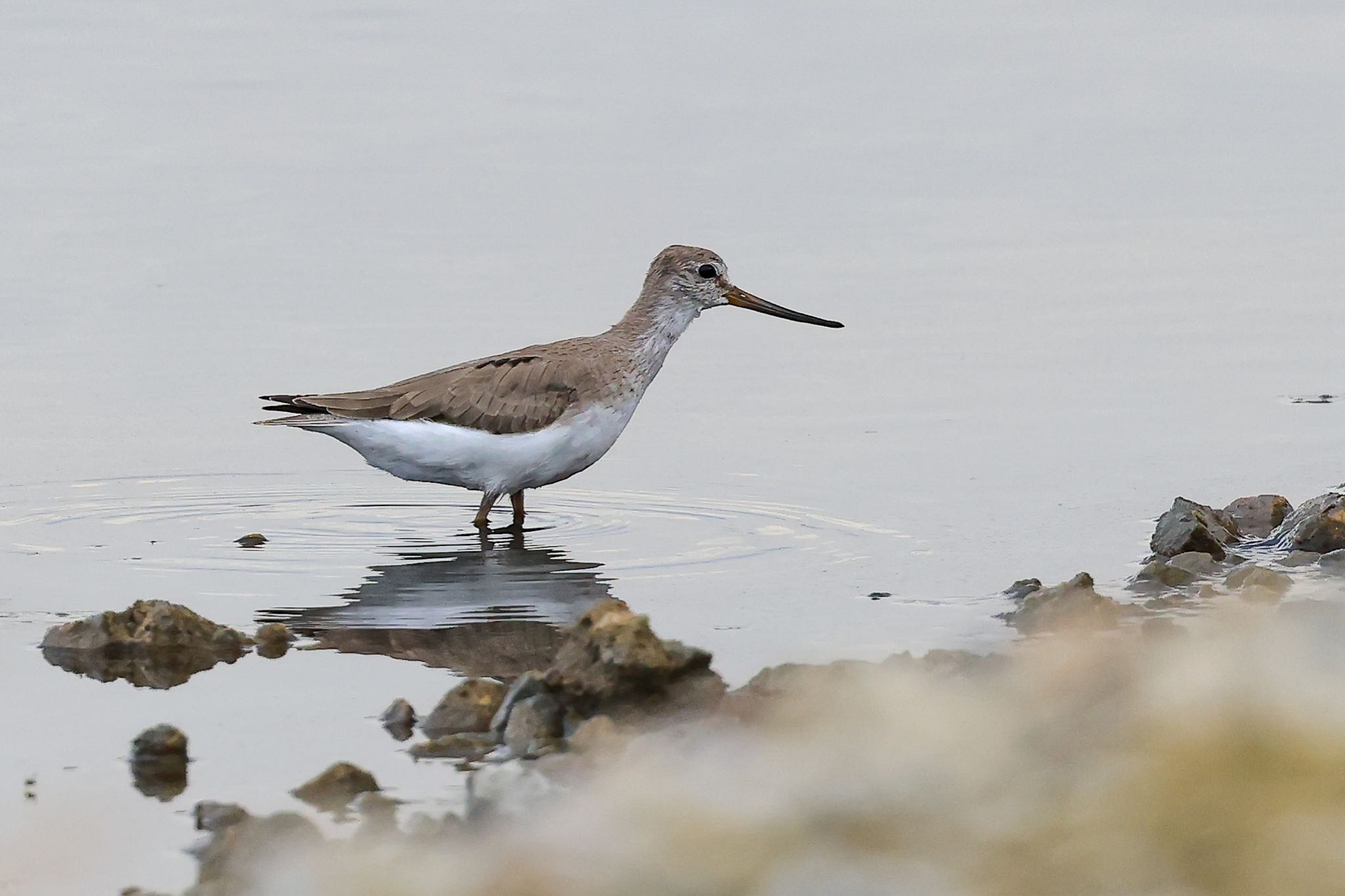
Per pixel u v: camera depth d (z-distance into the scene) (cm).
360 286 2306
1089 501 1623
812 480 1709
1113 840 730
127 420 1898
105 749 1073
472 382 1625
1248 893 678
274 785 1011
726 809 822
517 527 1603
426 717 1100
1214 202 2639
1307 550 1440
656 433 1878
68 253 2412
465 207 2603
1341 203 2622
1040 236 2508
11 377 2017
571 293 2267
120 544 1542
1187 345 2117
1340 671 912
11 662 1235
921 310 2250
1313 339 2123
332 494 1717
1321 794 748
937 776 823
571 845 815
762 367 2081
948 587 1384
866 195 2672
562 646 1205
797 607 1339
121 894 877
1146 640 1123
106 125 2923
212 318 2200
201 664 1230
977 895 703
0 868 911
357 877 836
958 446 1803
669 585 1412
